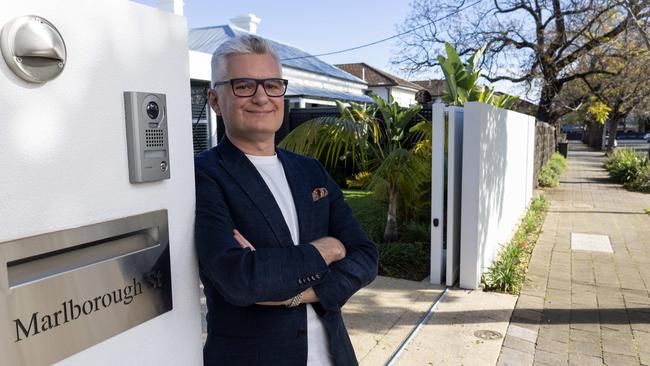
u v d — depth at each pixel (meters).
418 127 6.13
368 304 4.33
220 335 1.54
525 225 7.87
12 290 0.97
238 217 1.52
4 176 0.96
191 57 8.54
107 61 1.16
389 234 6.11
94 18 1.12
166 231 1.34
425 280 5.05
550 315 4.18
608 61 15.39
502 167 6.11
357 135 5.09
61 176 1.06
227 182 1.53
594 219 8.97
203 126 9.06
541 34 15.88
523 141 8.62
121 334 1.21
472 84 6.18
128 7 1.21
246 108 1.60
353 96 18.38
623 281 5.18
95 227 1.14
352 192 10.88
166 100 1.32
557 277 5.30
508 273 4.83
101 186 1.15
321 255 1.49
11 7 0.95
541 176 14.09
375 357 3.32
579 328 3.91
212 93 1.73
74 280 1.09
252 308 1.52
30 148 1.00
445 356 3.36
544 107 17.75
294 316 1.55
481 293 4.67
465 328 3.84
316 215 1.73
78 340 1.10
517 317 4.12
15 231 0.98
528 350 3.50
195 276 1.46
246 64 1.59
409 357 3.34
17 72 0.96
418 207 6.43
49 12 1.03
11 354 0.97
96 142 1.14
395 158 5.35
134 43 1.23
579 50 15.12
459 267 5.00
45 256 1.04
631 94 14.70
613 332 3.85
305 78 16.75
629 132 53.53
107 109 1.16
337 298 1.60
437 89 17.16
